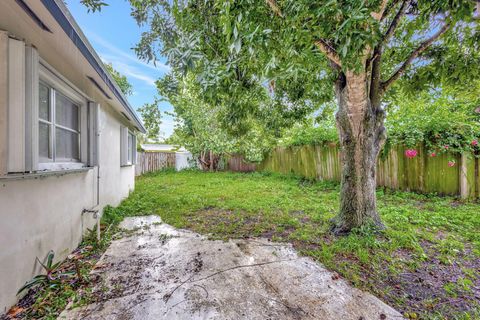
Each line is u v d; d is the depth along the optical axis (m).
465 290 1.79
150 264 2.25
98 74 2.73
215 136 10.30
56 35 1.90
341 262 2.23
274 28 1.97
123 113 4.72
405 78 3.49
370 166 2.96
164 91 4.23
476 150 4.23
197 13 2.42
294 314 1.55
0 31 1.53
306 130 7.30
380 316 1.52
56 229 2.20
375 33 1.49
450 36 2.78
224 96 3.43
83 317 1.53
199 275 2.04
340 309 1.59
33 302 1.67
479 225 3.10
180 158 12.37
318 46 2.05
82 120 2.97
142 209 4.39
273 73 2.32
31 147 1.70
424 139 4.74
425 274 2.02
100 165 3.65
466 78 3.08
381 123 3.03
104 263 2.28
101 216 3.69
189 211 4.18
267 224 3.39
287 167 8.61
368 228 2.84
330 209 4.04
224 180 8.07
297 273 2.06
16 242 1.65
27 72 1.68
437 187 4.67
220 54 2.69
